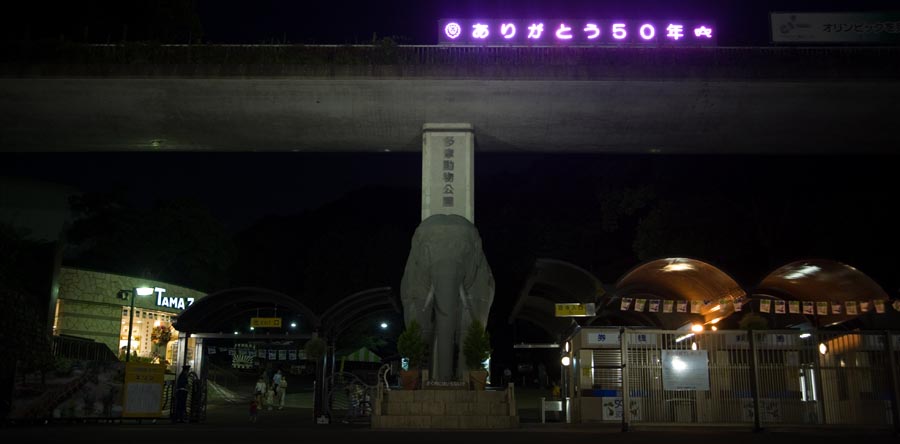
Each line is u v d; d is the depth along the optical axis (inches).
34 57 845.2
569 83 834.8
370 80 836.0
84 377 733.3
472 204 866.8
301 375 1904.5
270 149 994.7
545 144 957.2
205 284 1785.2
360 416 836.0
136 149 1007.6
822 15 860.0
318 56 840.9
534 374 1964.8
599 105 864.9
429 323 746.8
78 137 962.7
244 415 1019.9
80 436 524.4
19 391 699.4
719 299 816.3
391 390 667.4
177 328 885.8
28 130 943.7
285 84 844.0
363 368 1779.0
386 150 984.9
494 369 1957.4
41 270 1129.4
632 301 800.9
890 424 607.5
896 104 861.2
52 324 1115.9
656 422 619.5
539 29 861.8
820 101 860.0
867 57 837.8
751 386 613.9
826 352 650.8
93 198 1643.7
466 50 841.5
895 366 615.2
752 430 609.3
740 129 914.1
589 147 968.3
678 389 631.2
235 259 1907.0
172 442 466.6
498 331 1925.4
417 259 750.5
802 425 605.0
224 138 957.2
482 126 899.4
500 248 1845.5
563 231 1786.4
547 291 949.8
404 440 493.4
